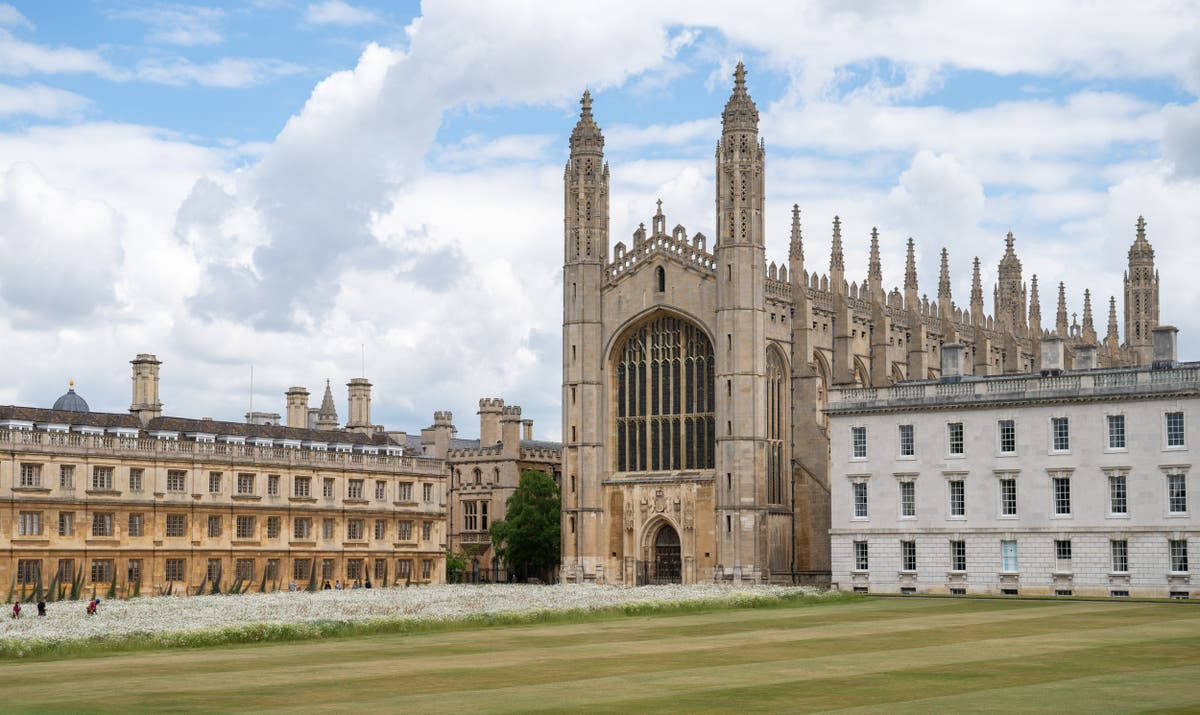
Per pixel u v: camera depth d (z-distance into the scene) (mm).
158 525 118500
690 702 40406
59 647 60219
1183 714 37562
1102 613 81688
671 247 139875
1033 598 101938
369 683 45812
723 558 131625
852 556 115625
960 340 166500
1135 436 103625
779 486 138250
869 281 151375
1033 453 107750
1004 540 108625
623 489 140500
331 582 133125
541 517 153000
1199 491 100750
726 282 134375
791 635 66125
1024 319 188000
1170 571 101500
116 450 115812
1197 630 67250
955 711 38219
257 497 126875
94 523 113938
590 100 146500
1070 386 106500
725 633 68188
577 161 145000
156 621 71250
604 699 41156
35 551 109188
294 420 149250
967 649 57062
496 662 52969
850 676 46875
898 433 114312
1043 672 47812
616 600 90125
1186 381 101750
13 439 108688
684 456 138125
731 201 135000
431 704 40281
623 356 143125
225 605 84062
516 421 166750
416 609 81188
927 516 112188
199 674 49406
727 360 133625
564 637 66688
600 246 144000
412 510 142500
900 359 155875
